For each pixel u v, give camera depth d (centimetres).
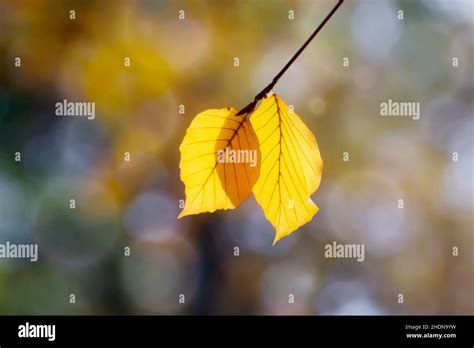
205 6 343
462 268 336
